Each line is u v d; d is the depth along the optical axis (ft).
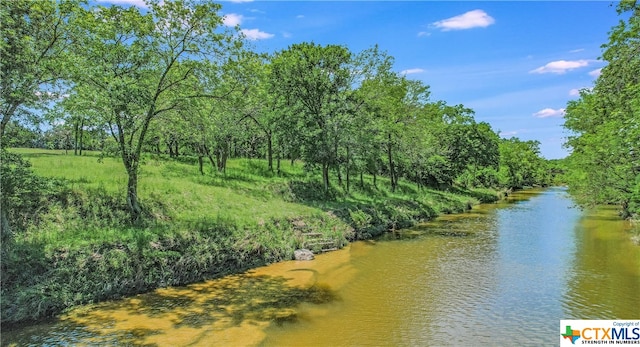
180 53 62.23
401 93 130.93
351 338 37.45
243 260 61.31
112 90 53.93
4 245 41.37
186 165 119.96
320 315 43.11
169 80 64.18
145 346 34.42
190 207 70.18
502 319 42.04
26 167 47.32
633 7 67.36
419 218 121.29
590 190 84.23
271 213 77.25
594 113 101.65
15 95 42.60
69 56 48.47
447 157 190.08
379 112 117.70
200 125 69.46
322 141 102.12
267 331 38.63
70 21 49.67
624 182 75.97
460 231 100.68
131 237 50.96
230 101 69.77
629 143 65.67
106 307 43.21
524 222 117.29
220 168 116.47
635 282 54.80
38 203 52.80
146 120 60.49
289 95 105.50
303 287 52.85
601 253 73.15
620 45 70.74
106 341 35.17
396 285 54.24
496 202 195.42
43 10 47.03
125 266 47.55
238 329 38.88
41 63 46.03
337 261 67.46
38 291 39.70
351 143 108.17
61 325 38.27
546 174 414.82
